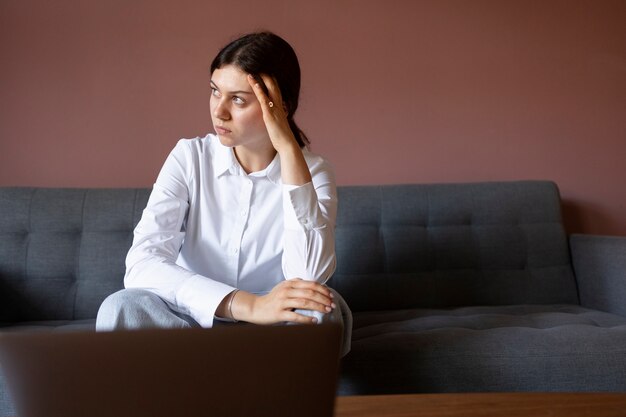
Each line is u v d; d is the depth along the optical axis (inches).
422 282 87.4
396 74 101.9
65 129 94.4
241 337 22.6
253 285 59.7
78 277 81.3
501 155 103.9
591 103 104.8
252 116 52.2
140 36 96.1
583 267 88.7
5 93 93.0
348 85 100.8
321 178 59.2
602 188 105.6
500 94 104.0
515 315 77.5
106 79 95.3
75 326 71.7
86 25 95.0
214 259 58.3
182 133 96.7
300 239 50.6
